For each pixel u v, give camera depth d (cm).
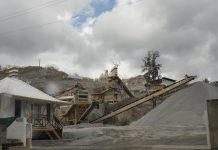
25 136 2339
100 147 2153
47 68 11119
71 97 6022
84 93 6103
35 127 3061
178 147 1853
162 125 3788
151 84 8244
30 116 3127
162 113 4291
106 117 5425
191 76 4881
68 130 3894
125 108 5241
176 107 4272
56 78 10112
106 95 6981
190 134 2686
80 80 9794
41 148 2231
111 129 3653
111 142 2625
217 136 1633
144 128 3538
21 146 2148
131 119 5991
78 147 2239
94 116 5925
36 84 8738
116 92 6975
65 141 2889
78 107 5750
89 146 2328
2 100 2880
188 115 3912
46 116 3309
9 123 2217
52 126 3191
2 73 7188
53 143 2739
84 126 5050
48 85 8650
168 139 2458
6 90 2991
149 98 5072
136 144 2311
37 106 3309
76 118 5678
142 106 6256
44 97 3300
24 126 2353
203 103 4097
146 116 4509
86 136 3219
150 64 8506
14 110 2964
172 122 3891
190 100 4291
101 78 9900
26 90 3250
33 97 3055
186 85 5212
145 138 2697
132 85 9700
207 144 1839
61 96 6419
